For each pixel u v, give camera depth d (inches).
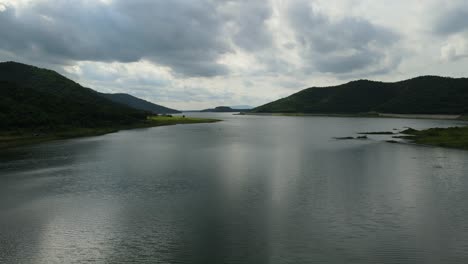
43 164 2064.5
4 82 5182.1
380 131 4830.2
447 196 1334.9
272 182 1583.4
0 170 1872.5
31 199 1323.8
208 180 1632.6
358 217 1114.7
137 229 1029.2
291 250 887.1
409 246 905.5
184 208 1213.7
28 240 954.7
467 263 818.8
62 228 1038.4
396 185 1507.1
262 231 1007.0
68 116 4790.8
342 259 839.1
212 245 918.4
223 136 4116.6
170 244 927.0
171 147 2952.8
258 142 3385.8
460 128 3673.7
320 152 2598.4
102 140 3533.5
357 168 1910.7
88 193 1409.9
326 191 1421.0
